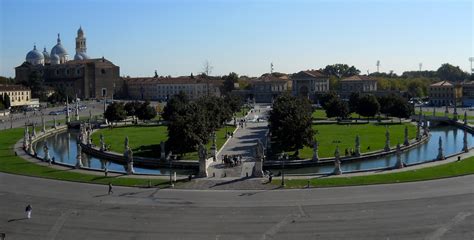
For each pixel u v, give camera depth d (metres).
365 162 121.44
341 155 124.31
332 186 87.00
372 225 65.38
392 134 171.12
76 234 63.38
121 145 149.88
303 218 68.81
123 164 125.38
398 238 60.47
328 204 75.56
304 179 93.06
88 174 100.56
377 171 99.94
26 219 69.69
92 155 140.12
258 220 68.25
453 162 107.81
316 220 67.81
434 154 132.50
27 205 75.69
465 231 62.50
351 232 62.81
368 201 76.81
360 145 141.50
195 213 71.94
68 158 135.50
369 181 90.06
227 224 66.75
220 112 185.25
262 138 160.75
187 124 121.00
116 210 73.81
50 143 172.75
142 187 88.62
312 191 83.88
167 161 117.38
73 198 81.00
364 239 60.31
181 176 98.50
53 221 68.69
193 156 123.50
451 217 68.12
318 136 166.62
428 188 84.31
